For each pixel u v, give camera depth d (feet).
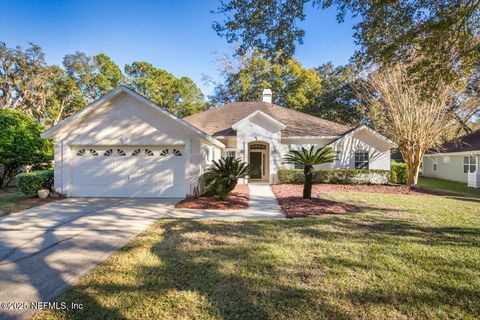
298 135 56.29
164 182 37.14
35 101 104.99
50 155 51.83
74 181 37.09
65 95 114.32
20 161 46.73
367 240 18.42
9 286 11.98
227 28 24.62
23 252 16.22
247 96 104.01
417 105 47.88
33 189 35.86
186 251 16.22
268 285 11.98
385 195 40.27
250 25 24.07
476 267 13.96
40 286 11.96
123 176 37.17
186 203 32.22
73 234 20.01
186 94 129.90
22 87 101.76
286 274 13.10
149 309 10.16
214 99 114.73
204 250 16.40
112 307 10.29
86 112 35.65
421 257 15.29
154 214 26.96
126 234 20.01
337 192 42.78
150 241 18.26
